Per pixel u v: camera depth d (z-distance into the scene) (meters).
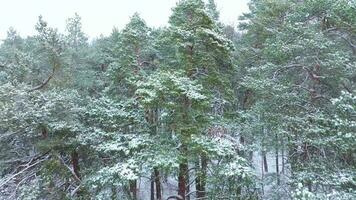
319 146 13.02
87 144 15.38
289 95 14.04
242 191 14.73
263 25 18.91
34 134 15.96
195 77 14.21
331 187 12.14
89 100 17.81
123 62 18.09
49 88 17.05
